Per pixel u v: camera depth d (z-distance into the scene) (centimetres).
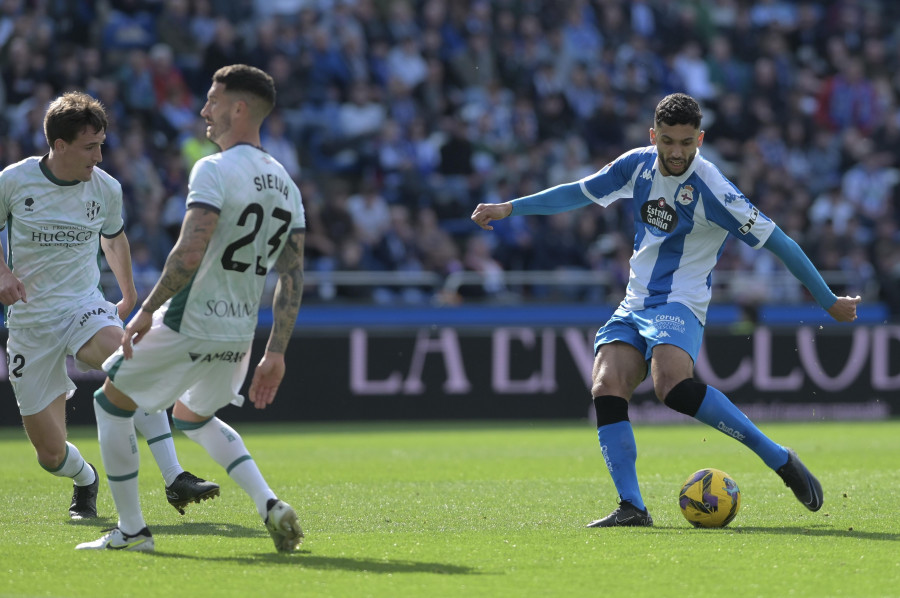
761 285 5694
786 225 6284
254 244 1577
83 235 2119
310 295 5191
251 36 6253
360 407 4716
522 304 5203
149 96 5425
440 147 6003
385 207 5622
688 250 2009
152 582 1454
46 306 2100
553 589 1420
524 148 6256
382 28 6397
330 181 5875
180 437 4138
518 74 6494
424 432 4434
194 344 1573
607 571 1535
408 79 6275
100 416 1645
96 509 2203
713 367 4981
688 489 1956
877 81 7344
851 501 2330
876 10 7938
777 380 5053
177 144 5444
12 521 2061
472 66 6481
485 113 6225
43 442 2083
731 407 1933
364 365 4722
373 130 5981
